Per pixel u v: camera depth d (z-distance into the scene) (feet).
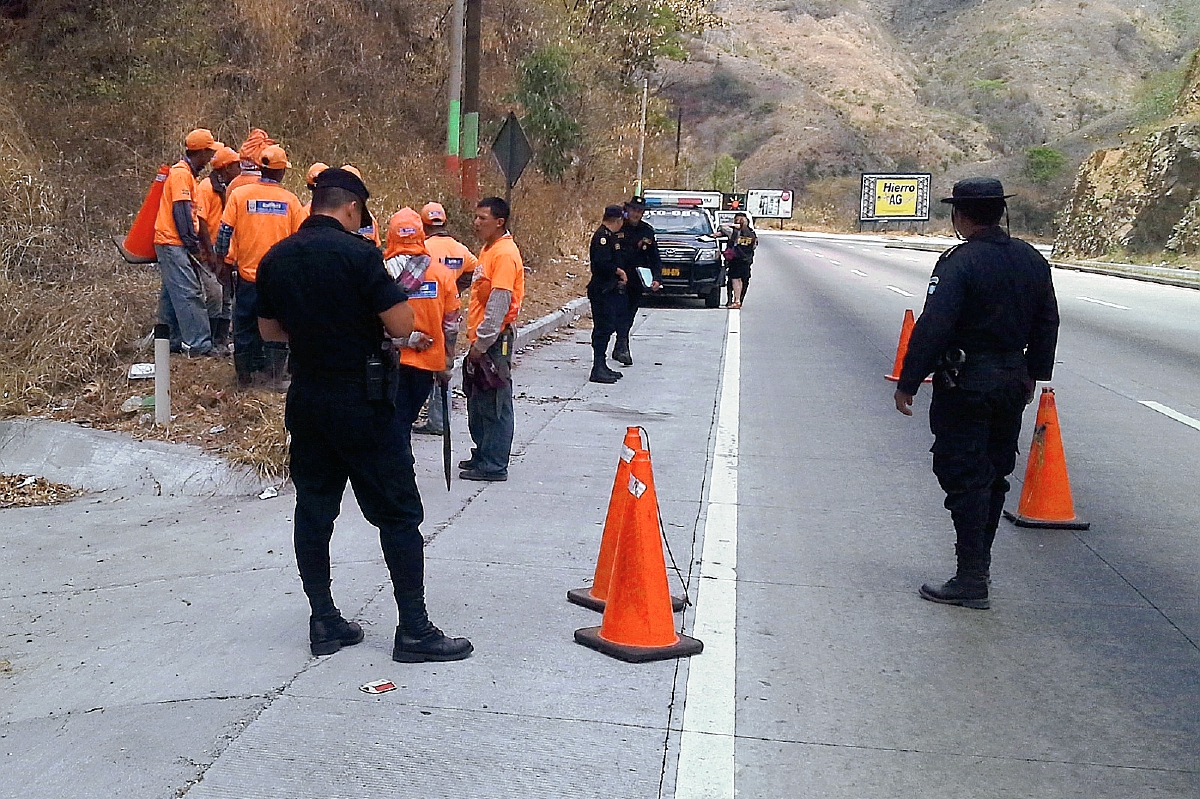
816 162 413.59
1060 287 101.71
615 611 17.28
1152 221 152.87
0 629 18.26
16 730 14.60
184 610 19.01
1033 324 19.49
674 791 13.26
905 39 599.16
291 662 16.69
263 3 67.21
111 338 34.01
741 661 17.15
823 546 23.13
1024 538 24.26
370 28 74.64
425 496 25.82
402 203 58.95
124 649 17.30
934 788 13.60
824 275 116.57
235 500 25.79
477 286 26.66
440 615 18.54
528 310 57.93
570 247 84.74
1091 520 25.61
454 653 16.74
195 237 34.01
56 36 59.26
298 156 59.62
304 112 63.46
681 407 37.73
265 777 13.29
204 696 15.52
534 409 36.47
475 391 26.96
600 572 19.03
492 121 79.82
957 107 490.90
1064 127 465.47
